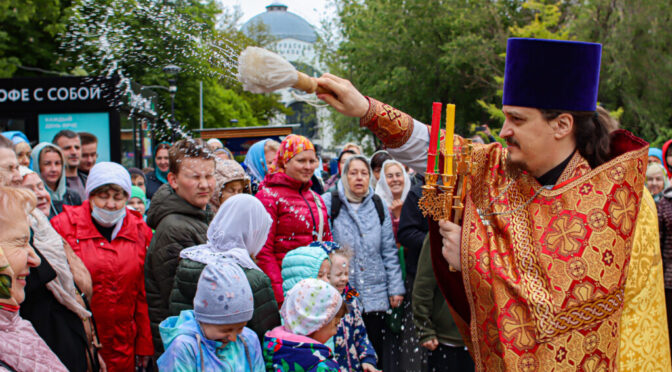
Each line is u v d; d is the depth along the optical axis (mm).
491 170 2016
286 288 3262
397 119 2033
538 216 1869
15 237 2174
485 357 1925
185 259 2789
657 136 17734
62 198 4320
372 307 4195
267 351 2643
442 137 2068
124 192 3475
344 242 4273
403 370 4258
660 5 17359
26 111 6445
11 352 2029
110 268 3395
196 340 2383
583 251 1775
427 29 21641
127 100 3561
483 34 20516
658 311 2033
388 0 22297
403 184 5000
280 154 3846
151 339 3625
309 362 2590
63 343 2801
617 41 17438
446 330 3932
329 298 2742
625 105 18141
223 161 4066
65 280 2867
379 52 22125
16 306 2119
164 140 6027
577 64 1811
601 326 1780
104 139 6262
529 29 17797
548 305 1762
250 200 2908
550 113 1832
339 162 6691
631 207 1816
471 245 1894
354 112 1993
